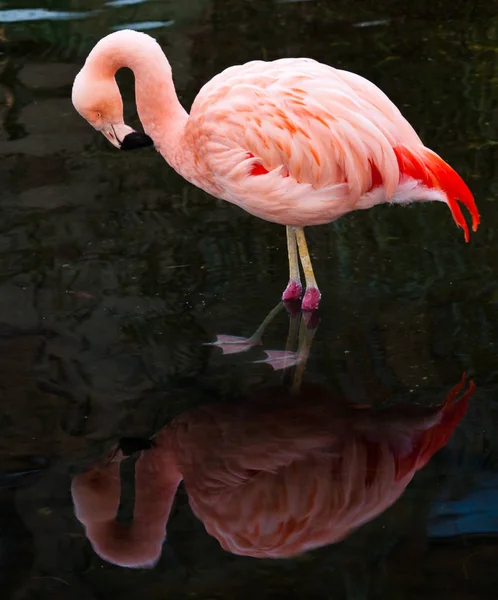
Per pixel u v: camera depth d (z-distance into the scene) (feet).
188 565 13.01
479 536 13.26
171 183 25.77
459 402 16.37
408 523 13.57
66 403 16.87
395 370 17.40
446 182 17.95
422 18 35.22
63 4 36.55
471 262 21.25
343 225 23.35
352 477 14.53
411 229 22.91
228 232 23.20
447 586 12.38
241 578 12.71
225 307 19.94
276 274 21.25
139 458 15.28
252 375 17.44
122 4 36.52
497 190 23.94
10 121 28.94
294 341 18.53
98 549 13.39
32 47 33.35
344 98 17.66
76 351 18.45
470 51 32.09
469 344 18.15
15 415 16.60
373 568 12.76
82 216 23.94
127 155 27.43
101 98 19.52
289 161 17.69
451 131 26.84
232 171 18.20
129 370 17.80
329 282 20.76
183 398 16.83
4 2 37.11
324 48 32.45
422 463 14.84
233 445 15.43
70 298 20.40
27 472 15.12
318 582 12.55
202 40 33.35
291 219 18.72
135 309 19.95
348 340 18.49
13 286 20.88
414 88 29.45
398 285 20.48
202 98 18.69
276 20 35.17
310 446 15.31
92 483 14.76
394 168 17.62
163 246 22.52
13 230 23.26
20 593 12.67
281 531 13.53
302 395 16.75
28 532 13.80
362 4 36.76
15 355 18.37
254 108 17.88
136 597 12.47
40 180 25.77
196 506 14.11
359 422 15.90
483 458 14.90
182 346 18.52
